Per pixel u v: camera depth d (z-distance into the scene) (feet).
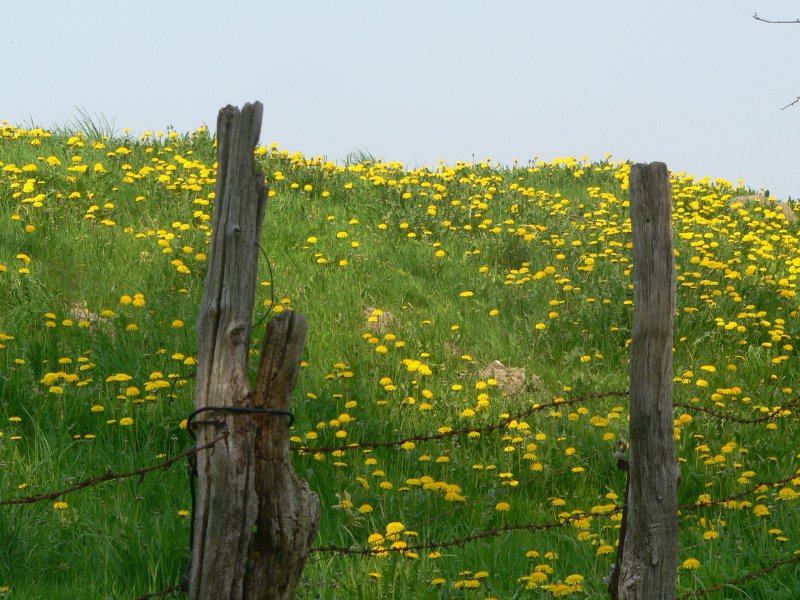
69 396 38.50
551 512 34.01
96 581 26.21
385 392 44.06
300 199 68.90
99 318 47.34
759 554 28.37
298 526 17.79
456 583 25.63
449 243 65.87
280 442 17.57
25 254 51.85
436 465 37.14
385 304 55.98
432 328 52.70
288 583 18.01
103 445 35.94
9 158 66.08
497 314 56.24
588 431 41.01
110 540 28.35
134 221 60.29
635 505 20.42
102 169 62.95
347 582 26.08
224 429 17.10
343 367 44.27
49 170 64.18
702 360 51.26
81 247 53.78
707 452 37.81
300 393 42.34
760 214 83.10
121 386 39.58
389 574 25.94
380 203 70.85
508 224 71.20
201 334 17.48
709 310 56.24
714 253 68.28
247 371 17.46
